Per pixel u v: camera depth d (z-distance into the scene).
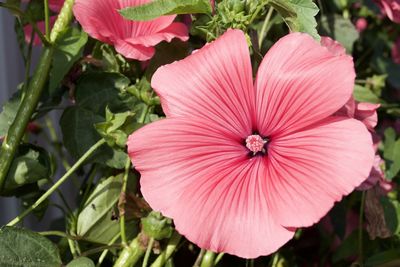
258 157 0.33
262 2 0.35
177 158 0.32
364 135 0.30
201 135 0.32
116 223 0.38
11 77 0.55
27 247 0.34
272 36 0.42
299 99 0.32
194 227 0.31
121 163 0.37
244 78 0.32
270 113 0.32
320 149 0.31
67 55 0.37
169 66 0.33
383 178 0.42
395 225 0.41
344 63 0.31
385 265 0.42
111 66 0.39
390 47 0.53
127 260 0.36
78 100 0.38
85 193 0.39
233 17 0.35
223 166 0.32
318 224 0.46
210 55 0.33
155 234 0.35
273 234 0.30
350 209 0.47
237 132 0.33
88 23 0.35
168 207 0.31
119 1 0.36
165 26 0.36
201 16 0.37
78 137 0.38
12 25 0.55
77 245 0.37
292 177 0.31
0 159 0.36
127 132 0.36
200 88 0.33
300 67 0.32
